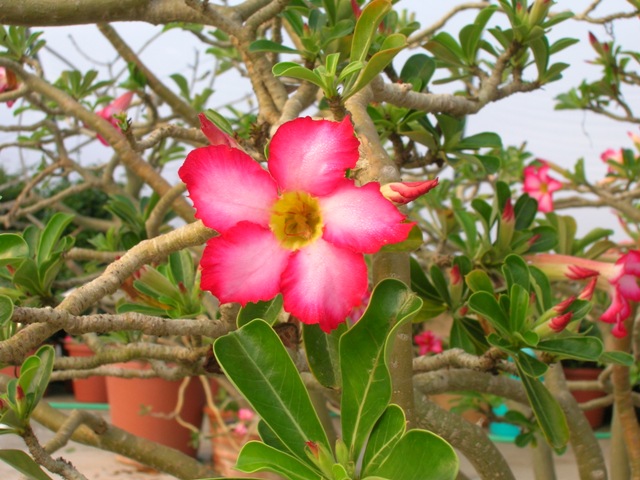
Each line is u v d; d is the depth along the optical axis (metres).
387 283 0.24
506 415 0.60
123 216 0.61
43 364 0.27
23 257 0.32
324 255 0.22
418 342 0.81
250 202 0.23
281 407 0.23
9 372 0.78
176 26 0.61
